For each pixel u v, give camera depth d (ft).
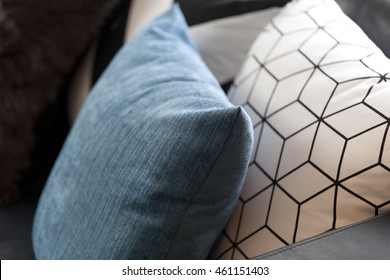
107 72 2.68
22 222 3.00
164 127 1.82
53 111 3.33
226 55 2.94
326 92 2.00
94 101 2.48
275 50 2.36
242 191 2.16
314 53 2.17
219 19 3.00
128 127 2.02
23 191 3.29
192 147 1.69
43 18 3.08
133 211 1.83
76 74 3.50
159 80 2.21
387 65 1.98
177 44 2.57
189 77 2.17
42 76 3.14
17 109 3.08
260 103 2.23
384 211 1.82
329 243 1.68
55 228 2.23
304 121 2.01
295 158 1.98
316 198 1.89
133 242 1.84
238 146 1.65
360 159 1.80
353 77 1.97
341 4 2.54
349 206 1.83
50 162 3.54
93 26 3.26
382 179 1.77
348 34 2.20
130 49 2.67
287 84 2.16
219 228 1.91
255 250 2.02
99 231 1.96
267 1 2.98
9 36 2.99
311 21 2.36
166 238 1.81
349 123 1.87
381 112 1.82
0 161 3.08
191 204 1.75
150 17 3.29
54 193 2.37
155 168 1.77
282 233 1.95
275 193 2.01
